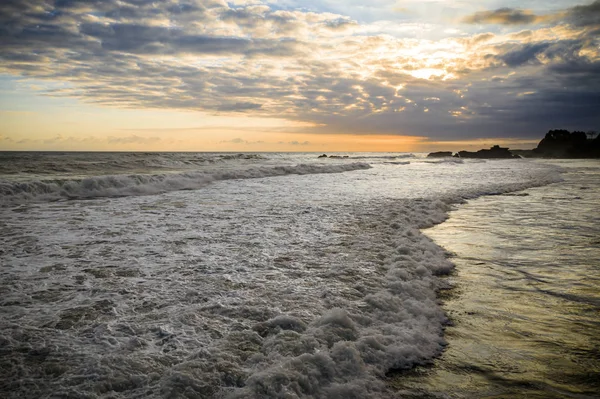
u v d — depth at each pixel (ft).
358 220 26.63
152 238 20.59
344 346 8.67
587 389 7.85
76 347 8.83
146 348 8.86
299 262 16.37
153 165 82.79
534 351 9.49
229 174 63.16
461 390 7.86
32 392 7.05
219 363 8.16
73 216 27.22
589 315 11.68
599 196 44.62
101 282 13.53
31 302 11.62
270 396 7.03
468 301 12.84
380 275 14.78
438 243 21.36
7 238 20.16
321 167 86.28
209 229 23.13
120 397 6.98
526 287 14.24
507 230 25.02
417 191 46.75
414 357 9.04
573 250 19.80
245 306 11.50
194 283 13.53
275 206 33.01
